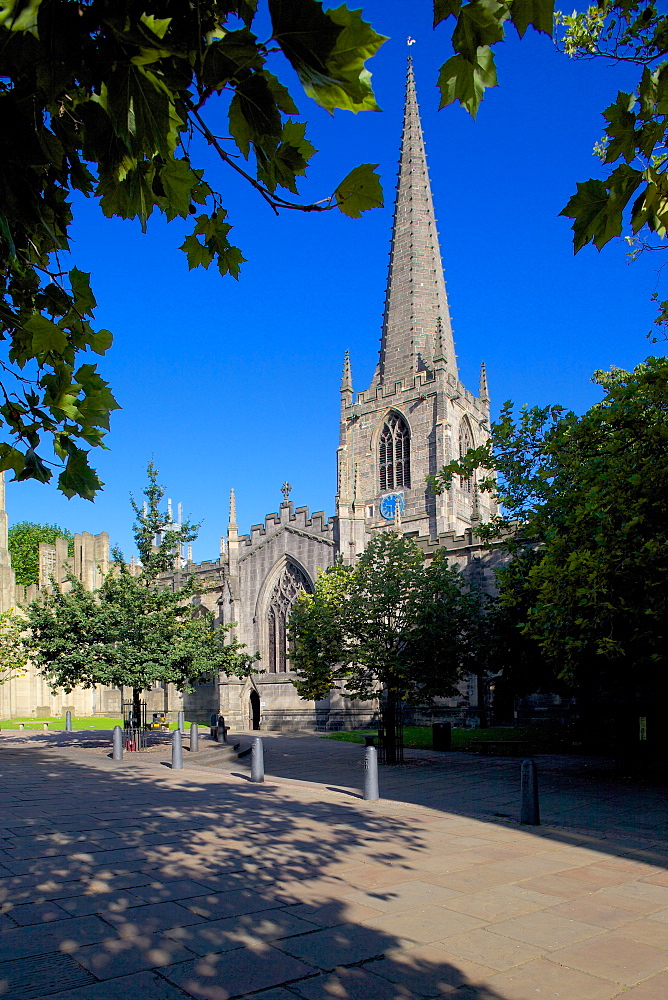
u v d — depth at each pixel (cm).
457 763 2570
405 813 1530
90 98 301
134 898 903
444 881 991
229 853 1145
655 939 773
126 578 3102
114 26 251
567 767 2398
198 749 3039
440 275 7738
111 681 2966
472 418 7325
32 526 10200
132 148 289
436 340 6944
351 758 2884
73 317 426
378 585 2788
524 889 955
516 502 2442
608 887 970
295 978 665
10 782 2027
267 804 1631
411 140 7869
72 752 3011
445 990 644
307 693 2861
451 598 2812
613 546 1692
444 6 274
